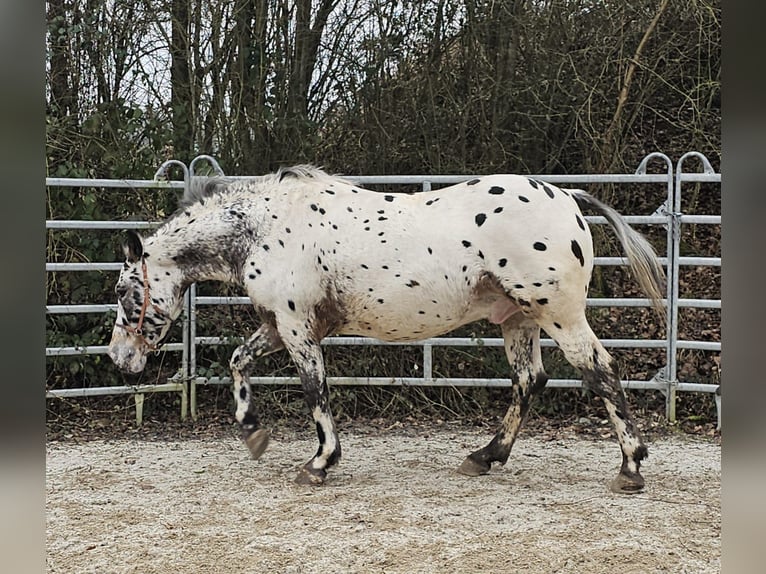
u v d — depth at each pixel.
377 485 4.56
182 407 6.36
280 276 4.46
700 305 5.89
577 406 6.50
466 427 6.19
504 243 4.17
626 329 6.97
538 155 7.53
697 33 7.77
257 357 4.80
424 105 7.46
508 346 4.71
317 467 4.56
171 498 4.35
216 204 4.69
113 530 3.81
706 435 5.77
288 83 7.59
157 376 6.43
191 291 6.25
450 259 4.24
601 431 5.94
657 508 4.08
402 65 7.55
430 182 6.10
